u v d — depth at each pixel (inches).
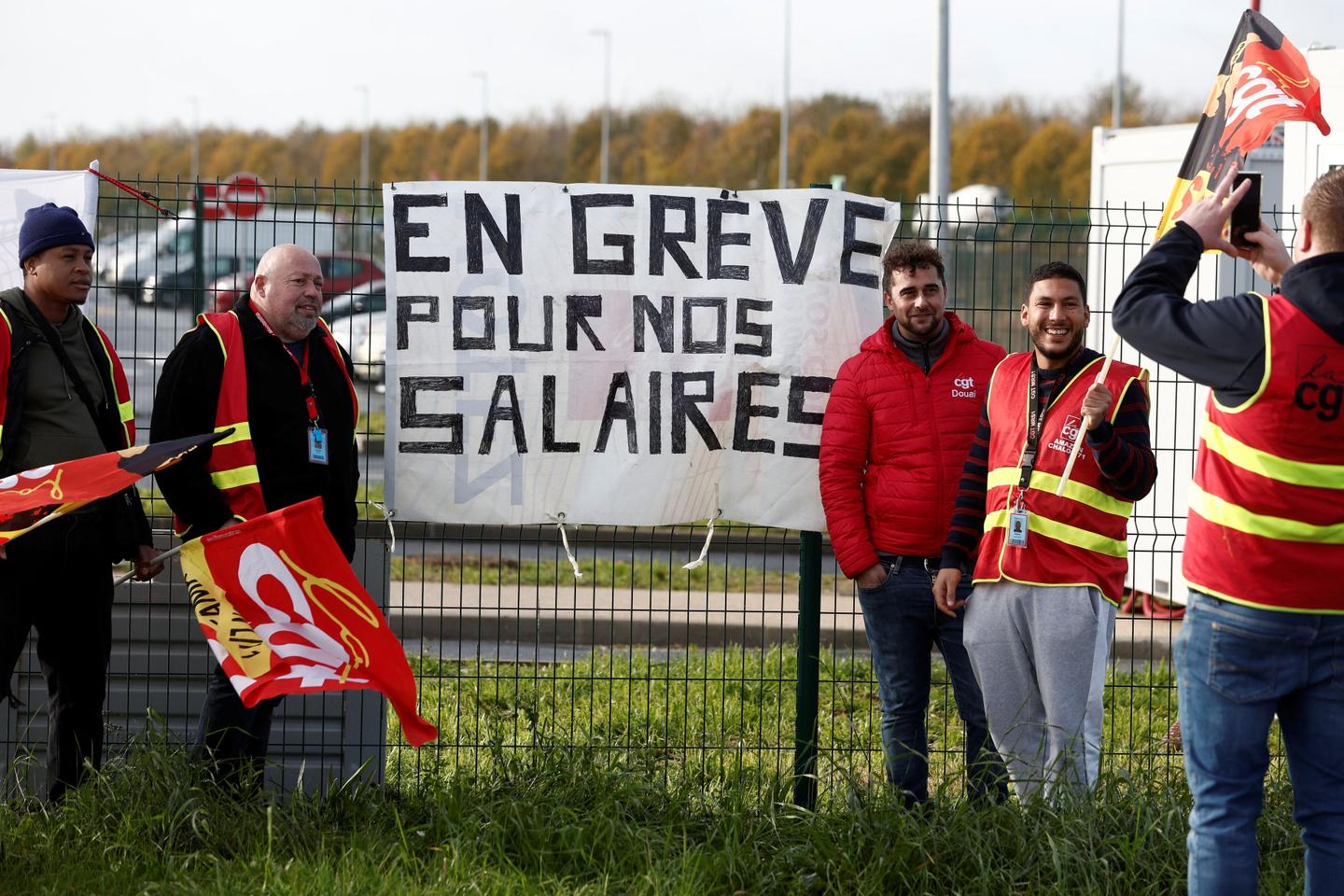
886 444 433.4
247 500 414.0
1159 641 695.1
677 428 470.6
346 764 466.6
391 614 734.5
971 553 420.5
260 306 424.2
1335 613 309.4
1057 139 4429.1
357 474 443.8
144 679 467.5
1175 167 773.3
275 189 471.8
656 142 5679.1
